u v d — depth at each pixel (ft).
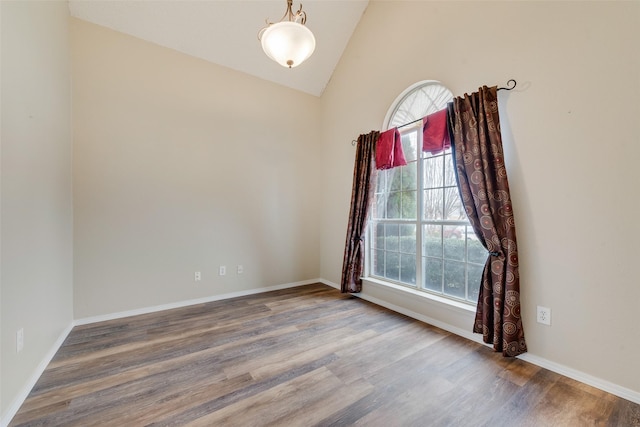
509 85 6.56
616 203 5.12
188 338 7.54
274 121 12.35
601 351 5.32
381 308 9.91
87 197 8.53
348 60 11.89
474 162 6.84
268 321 8.72
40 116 6.08
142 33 9.31
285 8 9.92
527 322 6.33
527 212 6.30
